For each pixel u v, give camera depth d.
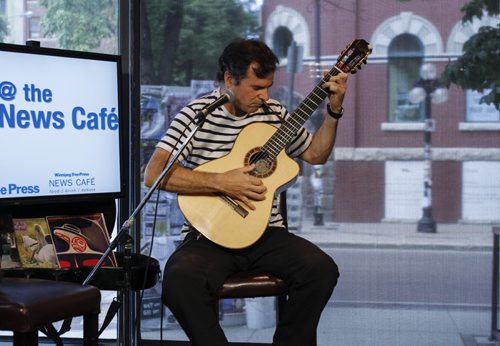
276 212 3.10
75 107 3.22
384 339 3.88
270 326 3.92
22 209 3.22
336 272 2.95
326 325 3.92
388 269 3.87
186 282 2.81
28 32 3.99
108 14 3.92
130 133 3.92
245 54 2.97
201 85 3.93
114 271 3.06
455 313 3.84
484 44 3.77
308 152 3.16
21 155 3.08
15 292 2.67
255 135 3.05
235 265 2.98
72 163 3.21
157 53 3.92
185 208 2.99
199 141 3.08
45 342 4.02
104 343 3.98
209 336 2.78
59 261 3.08
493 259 3.80
